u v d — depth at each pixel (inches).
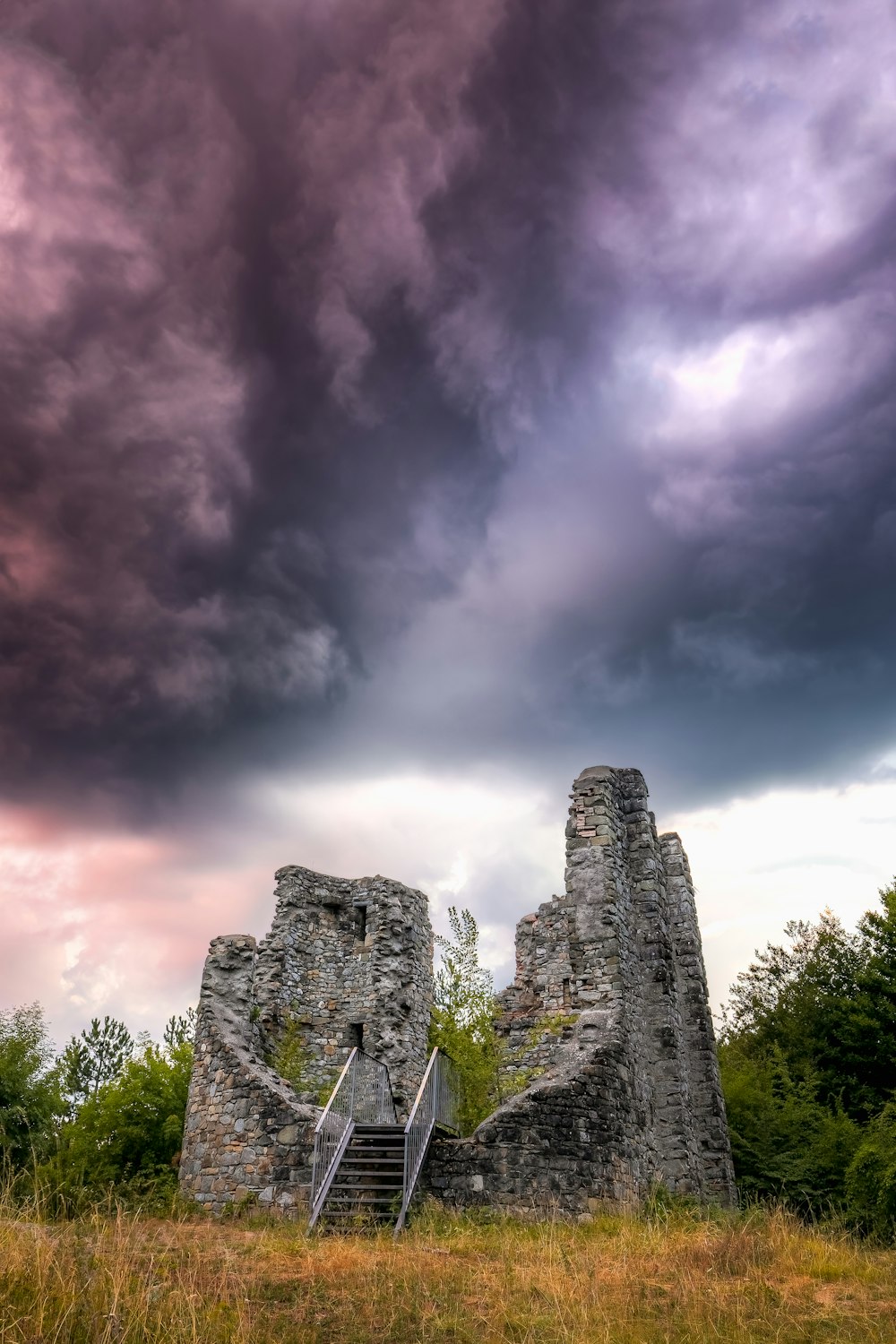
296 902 883.4
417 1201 483.2
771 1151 762.8
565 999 785.6
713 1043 708.7
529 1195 489.7
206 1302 273.7
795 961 1283.2
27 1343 225.1
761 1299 300.5
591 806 682.2
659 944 671.8
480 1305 292.2
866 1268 344.2
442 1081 571.5
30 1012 871.7
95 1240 329.4
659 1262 355.6
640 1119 589.9
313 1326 269.0
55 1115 818.8
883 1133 653.9
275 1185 533.6
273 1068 775.7
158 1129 722.8
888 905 1015.6
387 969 848.9
